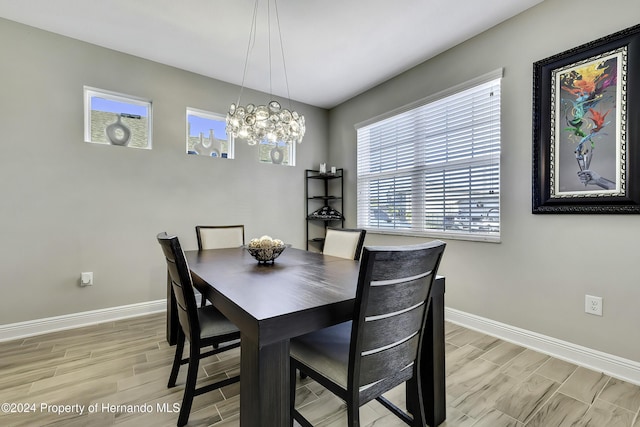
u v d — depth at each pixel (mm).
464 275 2621
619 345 1788
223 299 1190
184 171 3129
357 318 976
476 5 2131
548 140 2059
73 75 2572
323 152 4305
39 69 2439
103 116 2789
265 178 3721
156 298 2961
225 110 3404
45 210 2465
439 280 1424
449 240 2746
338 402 1584
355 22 2326
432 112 2932
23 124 2381
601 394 1624
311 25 2373
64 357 2039
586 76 1881
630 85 1712
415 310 1151
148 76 2922
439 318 1422
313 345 1251
